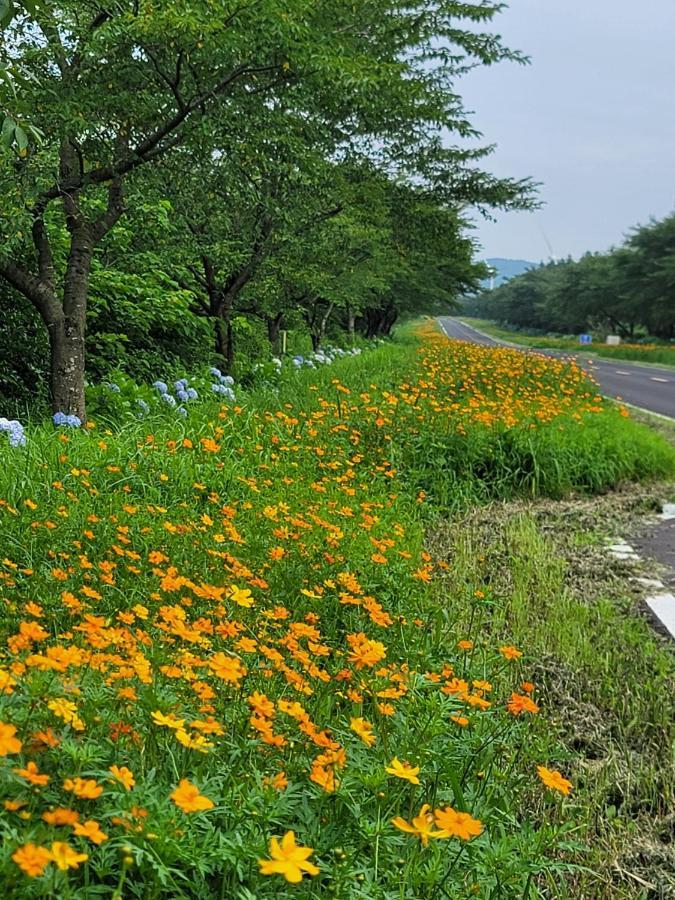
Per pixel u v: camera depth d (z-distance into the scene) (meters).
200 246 11.47
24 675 2.10
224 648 3.05
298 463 7.40
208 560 4.16
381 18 10.34
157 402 8.78
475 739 2.77
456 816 1.75
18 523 4.33
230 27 6.54
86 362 10.53
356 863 2.05
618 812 2.95
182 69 7.14
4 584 3.42
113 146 7.46
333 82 7.62
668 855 2.73
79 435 6.59
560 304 86.94
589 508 8.00
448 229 15.12
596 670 4.07
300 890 1.95
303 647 3.62
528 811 2.81
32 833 1.54
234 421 8.24
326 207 12.28
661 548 6.66
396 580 4.51
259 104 7.57
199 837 1.86
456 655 3.85
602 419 11.25
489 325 145.25
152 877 1.73
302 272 14.30
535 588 5.34
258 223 12.10
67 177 7.44
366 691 2.90
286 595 4.04
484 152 13.85
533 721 3.45
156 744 2.15
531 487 8.62
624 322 78.94
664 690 3.86
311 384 12.45
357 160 12.45
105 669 2.26
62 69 7.13
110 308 10.93
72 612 2.89
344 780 2.21
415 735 2.61
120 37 6.58
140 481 5.61
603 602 5.12
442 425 9.09
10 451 5.70
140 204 9.45
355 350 26.27
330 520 5.68
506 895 2.26
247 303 16.95
